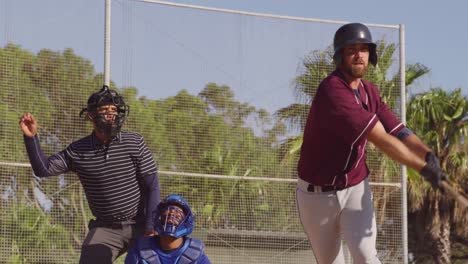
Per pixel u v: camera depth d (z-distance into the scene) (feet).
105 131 24.29
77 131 35.99
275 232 38.22
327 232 23.34
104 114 24.27
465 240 115.34
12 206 34.78
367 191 22.84
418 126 102.06
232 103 38.22
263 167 38.40
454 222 103.40
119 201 24.84
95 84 36.29
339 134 21.20
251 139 38.40
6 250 34.53
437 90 103.76
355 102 20.86
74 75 36.11
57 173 24.56
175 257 23.12
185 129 37.45
